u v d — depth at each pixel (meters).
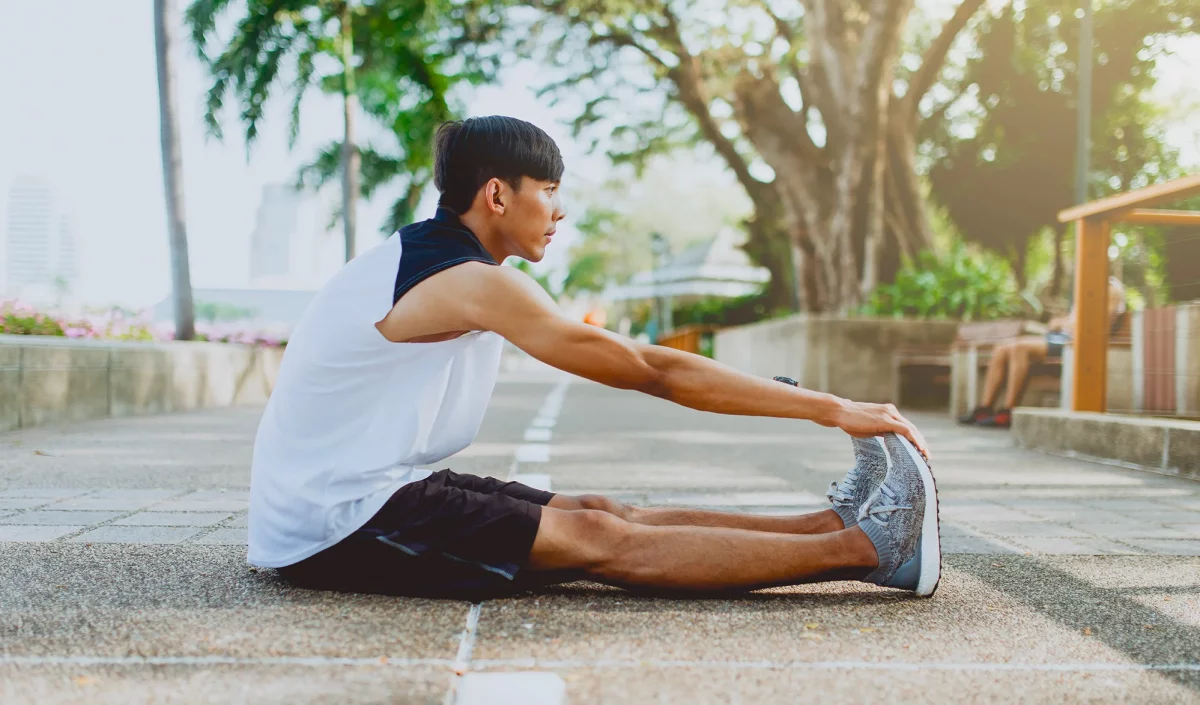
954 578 2.35
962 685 1.55
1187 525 3.17
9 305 7.43
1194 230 6.23
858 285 15.31
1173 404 5.19
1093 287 5.57
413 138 18.02
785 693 1.49
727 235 48.84
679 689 1.50
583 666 1.60
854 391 11.80
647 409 9.71
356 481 1.97
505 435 6.51
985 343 8.61
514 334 1.92
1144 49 15.95
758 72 17.81
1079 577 2.38
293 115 14.37
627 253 69.25
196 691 1.44
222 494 3.57
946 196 17.86
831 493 2.23
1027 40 16.72
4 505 3.29
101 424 6.83
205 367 9.30
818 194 16.78
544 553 1.96
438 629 1.79
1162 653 1.74
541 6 17.41
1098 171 16.98
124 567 2.30
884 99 15.19
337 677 1.51
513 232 2.07
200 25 12.95
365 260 2.02
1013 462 5.14
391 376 1.97
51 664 1.57
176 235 10.16
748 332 17.55
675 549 2.01
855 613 1.99
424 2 15.46
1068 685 1.56
